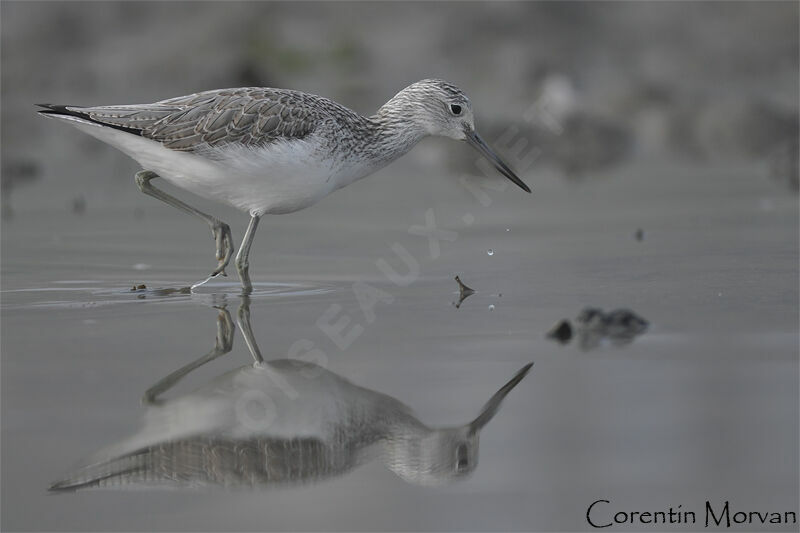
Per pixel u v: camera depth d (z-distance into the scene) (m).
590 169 22.70
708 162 23.25
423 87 13.82
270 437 7.92
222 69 27.22
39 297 12.05
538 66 28.42
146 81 27.28
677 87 28.61
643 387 8.67
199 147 11.98
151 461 7.51
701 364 9.20
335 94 26.73
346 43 29.02
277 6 29.97
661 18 30.41
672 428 7.83
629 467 7.24
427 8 30.00
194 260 14.30
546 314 10.99
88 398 8.54
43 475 7.21
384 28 29.73
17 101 26.64
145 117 12.01
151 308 11.54
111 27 29.23
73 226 16.83
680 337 10.02
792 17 30.28
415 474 7.38
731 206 17.61
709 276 12.55
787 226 15.73
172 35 29.08
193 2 29.80
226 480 7.32
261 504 6.95
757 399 8.33
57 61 28.14
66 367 9.32
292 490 7.19
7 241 15.58
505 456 7.52
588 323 10.39
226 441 7.87
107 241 15.62
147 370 9.25
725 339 9.91
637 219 16.70
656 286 12.13
